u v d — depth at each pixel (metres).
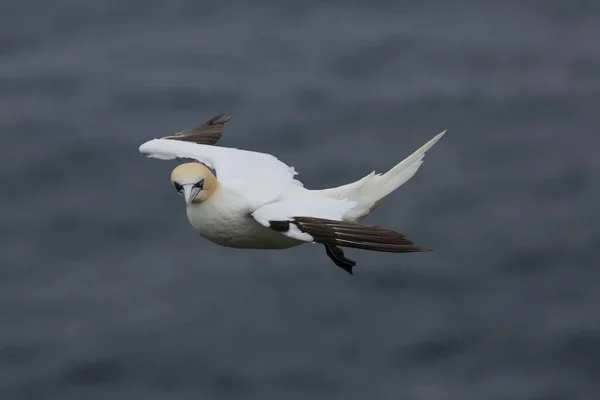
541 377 21.91
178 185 10.77
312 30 49.06
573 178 31.06
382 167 32.38
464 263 25.83
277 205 9.77
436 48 45.66
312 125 36.28
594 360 22.33
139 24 50.22
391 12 51.53
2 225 28.67
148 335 23.27
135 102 38.88
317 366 22.14
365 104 38.47
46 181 31.50
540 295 24.66
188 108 38.62
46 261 26.80
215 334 23.20
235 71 42.78
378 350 22.67
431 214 28.66
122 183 31.23
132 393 21.66
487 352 22.66
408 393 21.39
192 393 21.56
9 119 36.97
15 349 23.05
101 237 28.00
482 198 29.70
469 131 35.59
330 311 23.91
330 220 9.35
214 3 53.16
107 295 24.91
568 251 26.42
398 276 25.19
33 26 49.69
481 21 49.62
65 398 21.69
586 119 36.50
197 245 27.30
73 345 23.02
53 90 40.53
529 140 34.59
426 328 23.30
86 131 35.56
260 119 37.00
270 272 25.48
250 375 21.94
